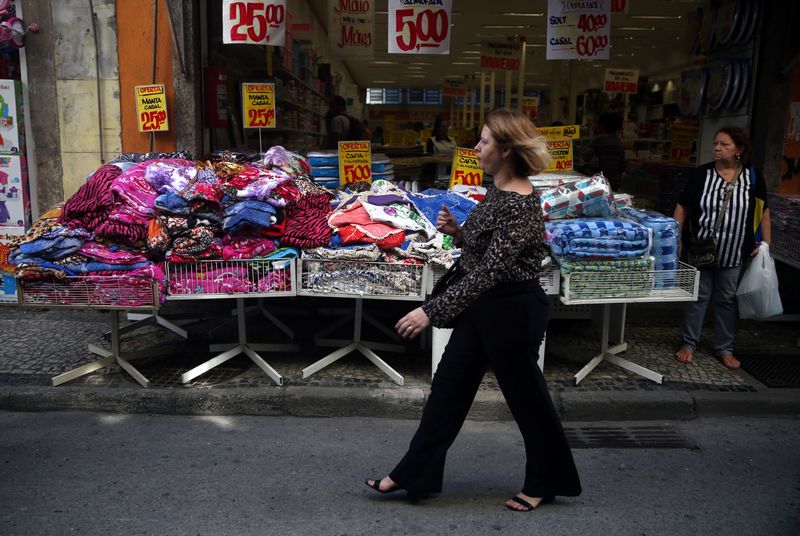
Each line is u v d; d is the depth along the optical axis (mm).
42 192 6004
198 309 6016
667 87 16703
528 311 2848
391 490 3125
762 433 4094
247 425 4094
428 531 2932
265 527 2943
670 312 5988
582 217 4426
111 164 4547
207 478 3389
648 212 4641
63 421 4113
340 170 5590
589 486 3385
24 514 3025
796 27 5832
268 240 4207
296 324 5711
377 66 23297
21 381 4426
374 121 37125
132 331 5477
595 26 5613
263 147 7895
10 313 5910
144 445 3779
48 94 5871
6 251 5777
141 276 4035
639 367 4633
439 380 2986
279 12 5270
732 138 4660
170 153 5004
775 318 5953
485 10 12758
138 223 4082
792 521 3062
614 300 4207
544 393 2947
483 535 2910
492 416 4207
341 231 4141
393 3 5266
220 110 6062
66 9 5746
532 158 2793
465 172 5336
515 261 2766
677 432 4102
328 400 4219
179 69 5742
